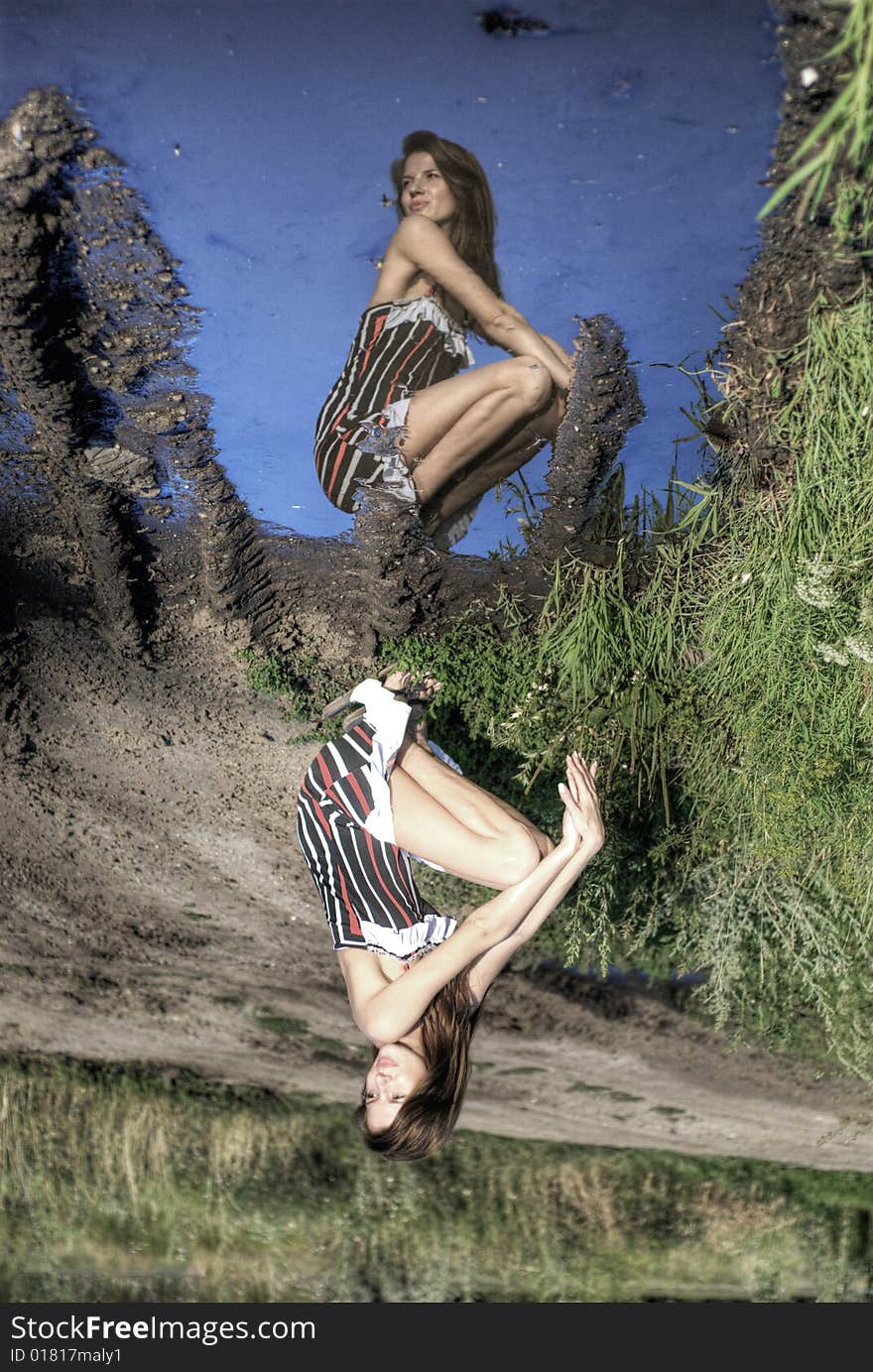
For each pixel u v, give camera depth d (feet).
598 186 8.91
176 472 11.37
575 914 14.38
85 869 19.66
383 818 9.49
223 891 19.44
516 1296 30.07
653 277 9.46
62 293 9.55
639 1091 25.59
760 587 11.36
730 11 7.96
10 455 11.46
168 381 10.35
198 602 13.42
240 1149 30.68
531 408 10.42
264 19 8.21
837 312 9.50
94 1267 30.45
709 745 12.73
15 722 15.76
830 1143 25.88
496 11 8.15
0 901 21.45
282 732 14.98
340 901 9.56
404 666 13.51
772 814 12.75
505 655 13.24
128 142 8.73
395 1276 30.27
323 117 8.64
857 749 11.93
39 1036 29.09
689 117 8.46
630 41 8.15
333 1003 24.30
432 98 8.55
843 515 10.48
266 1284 30.17
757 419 10.42
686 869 13.96
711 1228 29.71
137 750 15.96
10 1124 30.50
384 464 10.91
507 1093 27.20
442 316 9.87
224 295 9.66
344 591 13.02
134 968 24.04
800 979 16.80
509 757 13.71
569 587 12.61
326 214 9.14
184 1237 30.60
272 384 10.32
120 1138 30.55
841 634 10.99
